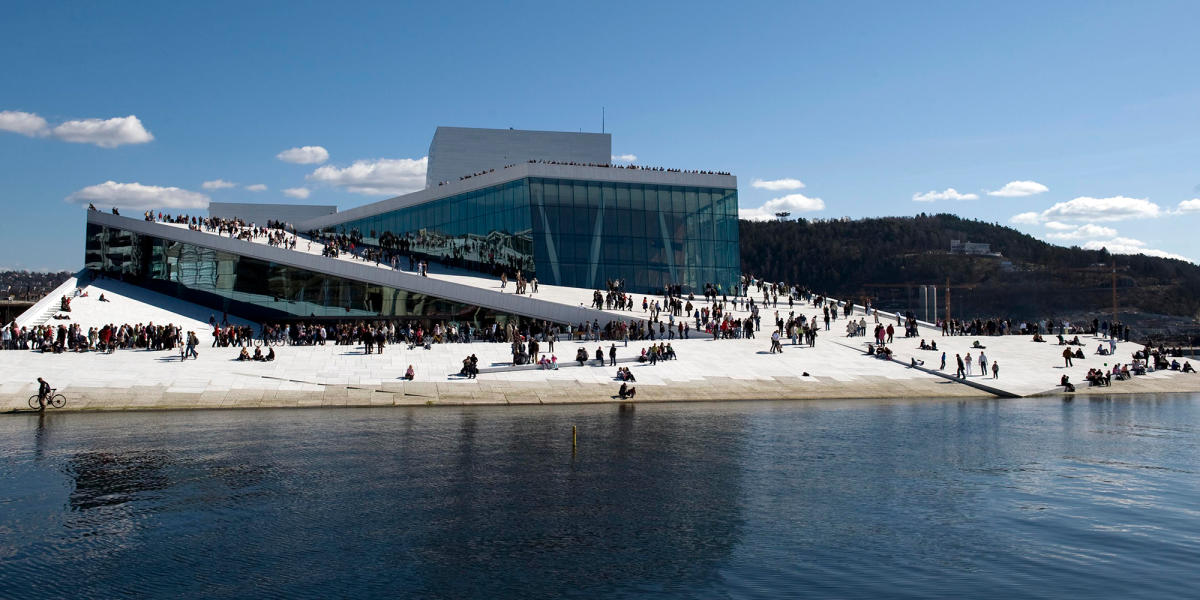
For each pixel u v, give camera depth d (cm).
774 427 3816
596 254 7819
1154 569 2048
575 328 6303
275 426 3688
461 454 3145
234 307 7525
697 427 3794
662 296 7675
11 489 2602
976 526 2367
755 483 2791
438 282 6925
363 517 2373
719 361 5406
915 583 1948
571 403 4569
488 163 10425
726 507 2514
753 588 1909
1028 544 2220
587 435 3559
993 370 5472
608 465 3009
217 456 3064
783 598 1855
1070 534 2306
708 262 8294
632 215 7994
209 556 2067
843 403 4700
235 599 1819
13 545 2130
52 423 3706
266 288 7425
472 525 2319
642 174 8056
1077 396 5172
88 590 1861
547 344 5609
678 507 2512
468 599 1830
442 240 8700
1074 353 6134
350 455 3103
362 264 7181
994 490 2741
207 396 4294
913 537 2269
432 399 4478
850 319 7094
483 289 6738
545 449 3256
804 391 4984
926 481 2850
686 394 4794
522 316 6612
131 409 4097
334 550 2117
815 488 2739
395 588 1888
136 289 7838
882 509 2519
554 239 7656
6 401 4016
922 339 6347
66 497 2530
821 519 2412
